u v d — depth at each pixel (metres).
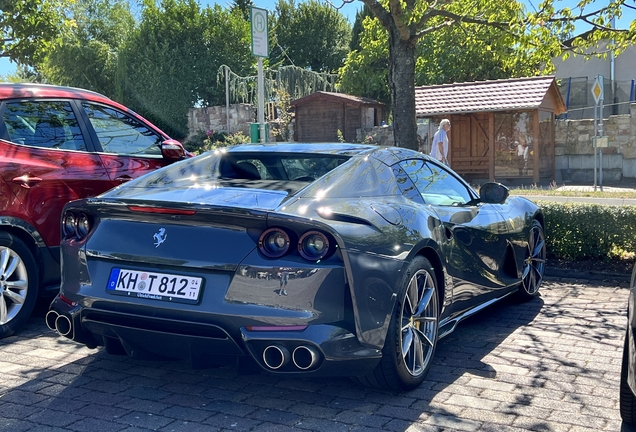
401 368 3.70
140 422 3.40
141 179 4.26
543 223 6.48
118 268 3.58
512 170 20.80
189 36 35.00
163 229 3.52
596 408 3.67
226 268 3.33
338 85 35.38
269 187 3.85
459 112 20.30
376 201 3.93
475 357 4.57
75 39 37.97
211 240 3.40
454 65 29.81
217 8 35.94
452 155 21.56
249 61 36.03
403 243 3.77
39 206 5.05
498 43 9.72
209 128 31.80
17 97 5.25
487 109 20.09
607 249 7.50
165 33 35.06
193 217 3.43
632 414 3.36
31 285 4.99
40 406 3.60
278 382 4.03
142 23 35.66
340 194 3.79
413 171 4.63
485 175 21.11
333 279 3.34
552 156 20.92
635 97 28.02
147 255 3.49
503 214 5.57
